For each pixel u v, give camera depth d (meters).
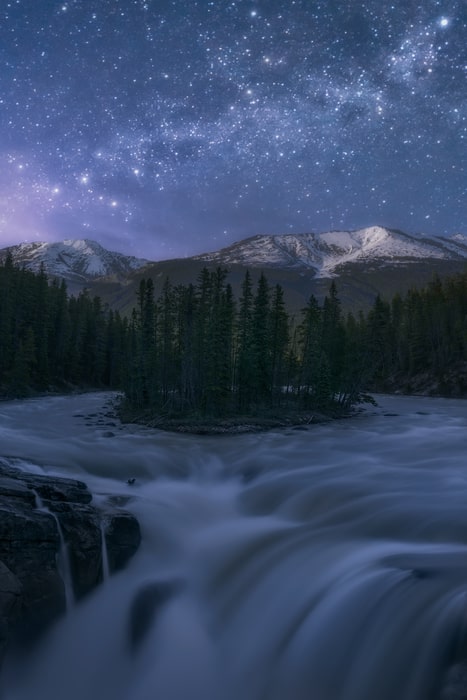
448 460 26.22
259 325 62.25
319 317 68.62
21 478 16.77
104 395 98.00
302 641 11.79
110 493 19.53
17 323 102.06
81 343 123.62
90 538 13.89
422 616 10.42
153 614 13.36
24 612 11.76
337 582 12.59
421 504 17.48
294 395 68.44
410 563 12.70
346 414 60.81
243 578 14.30
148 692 11.62
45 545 12.75
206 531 17.22
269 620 12.71
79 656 12.33
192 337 60.09
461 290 155.00
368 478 22.08
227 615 13.34
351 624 11.38
